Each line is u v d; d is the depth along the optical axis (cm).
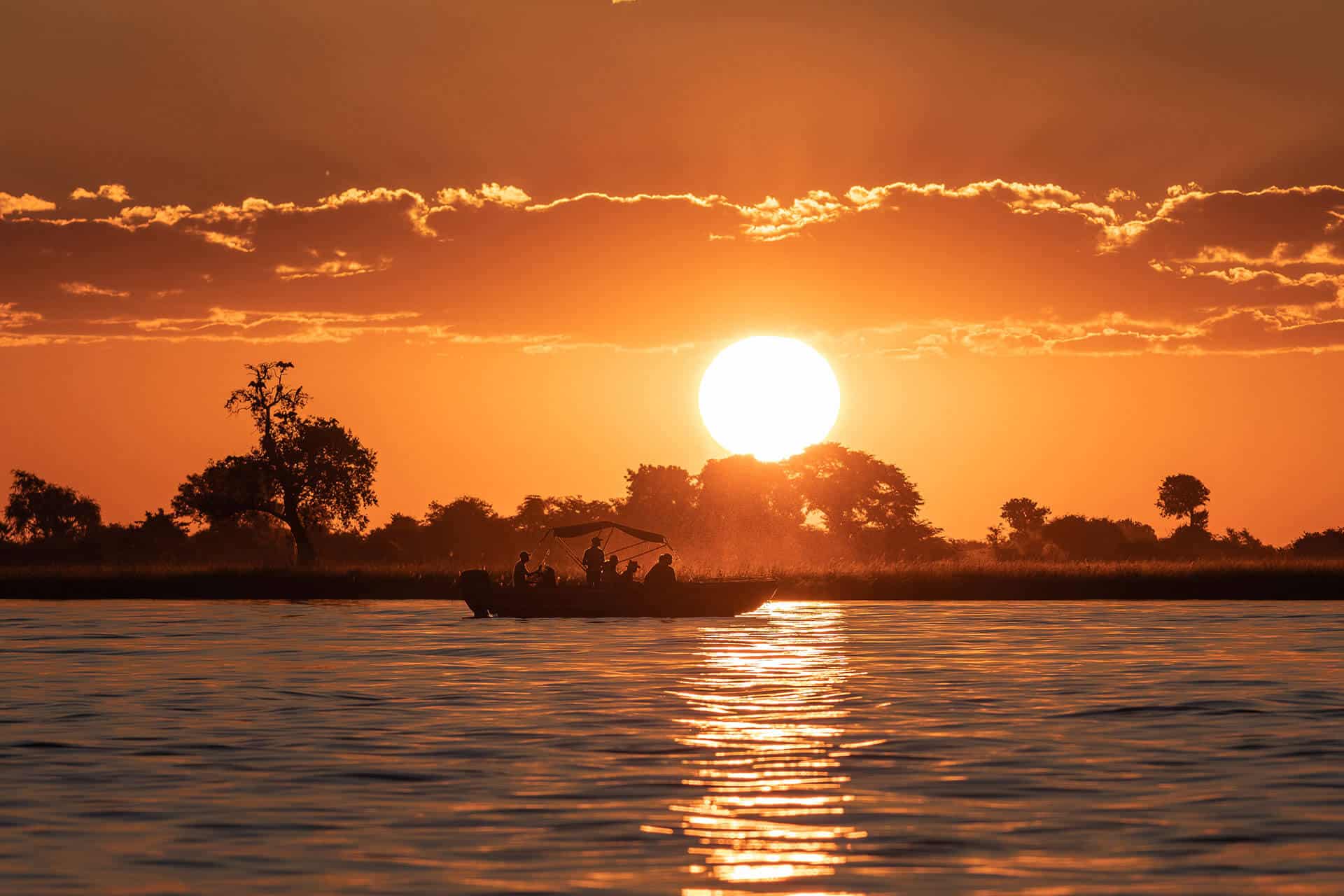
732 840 5456
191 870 5041
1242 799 6162
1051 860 5150
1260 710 8894
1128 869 5025
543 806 6075
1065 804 6094
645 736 7950
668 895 4725
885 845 5381
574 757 7262
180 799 6222
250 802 6175
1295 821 5750
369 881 4900
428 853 5266
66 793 6369
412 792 6375
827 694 9812
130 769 6962
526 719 8619
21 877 4959
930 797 6247
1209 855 5222
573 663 12088
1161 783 6544
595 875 4969
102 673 11338
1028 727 8231
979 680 10694
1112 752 7350
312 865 5103
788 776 6719
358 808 6031
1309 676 10844
